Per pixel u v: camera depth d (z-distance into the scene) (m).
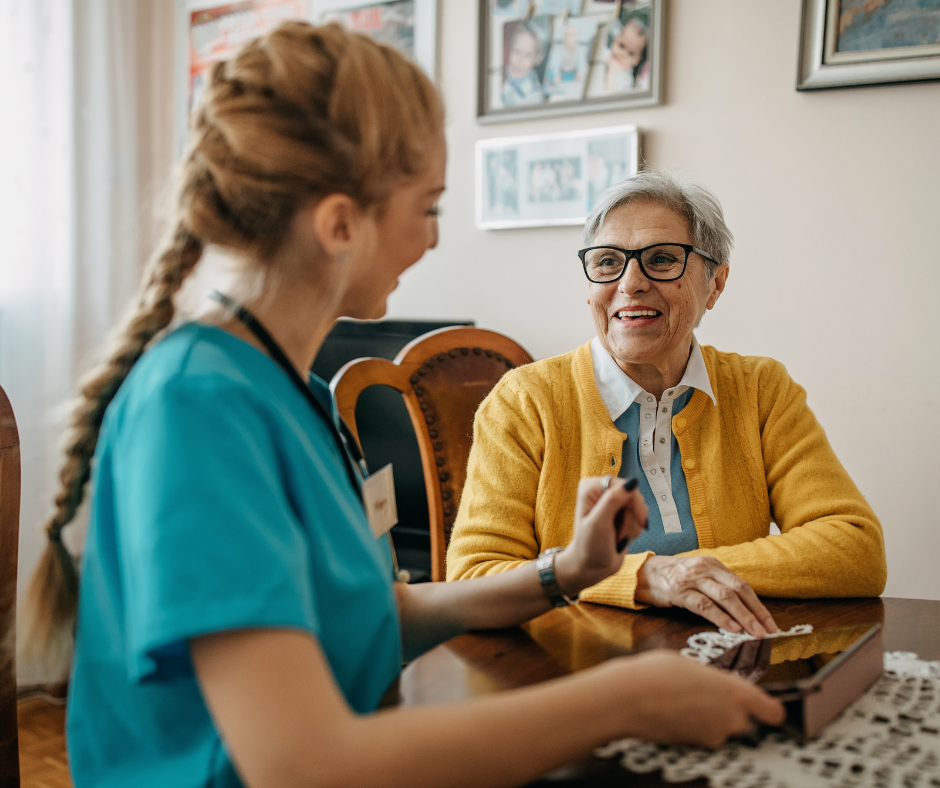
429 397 1.54
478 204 2.41
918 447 1.98
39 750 2.06
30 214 2.40
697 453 1.32
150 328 0.68
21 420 2.38
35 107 2.41
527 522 1.29
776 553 1.09
